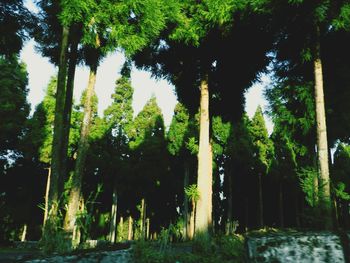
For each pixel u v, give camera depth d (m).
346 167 35.00
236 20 13.48
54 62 15.13
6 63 26.25
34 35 13.95
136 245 8.00
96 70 12.59
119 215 38.06
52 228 6.97
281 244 4.46
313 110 14.31
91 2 10.30
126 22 11.12
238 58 15.40
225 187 36.22
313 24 11.56
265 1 11.51
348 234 4.51
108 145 32.44
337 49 14.03
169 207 38.34
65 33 11.12
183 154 31.25
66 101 12.82
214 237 13.38
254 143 34.22
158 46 15.28
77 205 11.21
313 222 9.40
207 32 13.99
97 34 11.19
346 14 10.83
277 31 12.78
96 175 32.78
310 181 10.41
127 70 15.62
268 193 37.81
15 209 29.38
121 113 34.41
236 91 16.81
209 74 15.70
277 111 15.39
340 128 15.01
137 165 32.56
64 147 12.34
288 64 14.93
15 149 27.08
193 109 17.75
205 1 13.52
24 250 14.56
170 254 8.93
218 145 30.67
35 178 31.27
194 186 13.62
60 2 10.85
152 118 35.75
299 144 15.81
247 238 4.67
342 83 14.52
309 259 4.35
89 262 4.46
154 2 11.41
